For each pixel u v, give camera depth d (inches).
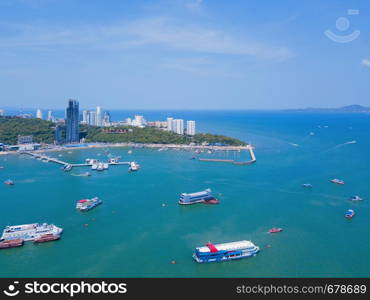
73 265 5684.1
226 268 5610.2
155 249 6279.5
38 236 6683.1
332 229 7204.7
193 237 6791.3
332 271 5487.2
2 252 6181.1
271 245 6441.9
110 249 6284.5
